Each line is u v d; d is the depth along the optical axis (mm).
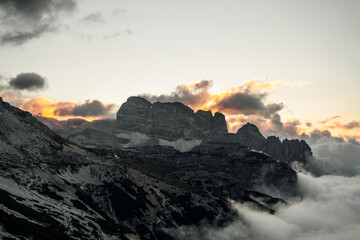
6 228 183250
